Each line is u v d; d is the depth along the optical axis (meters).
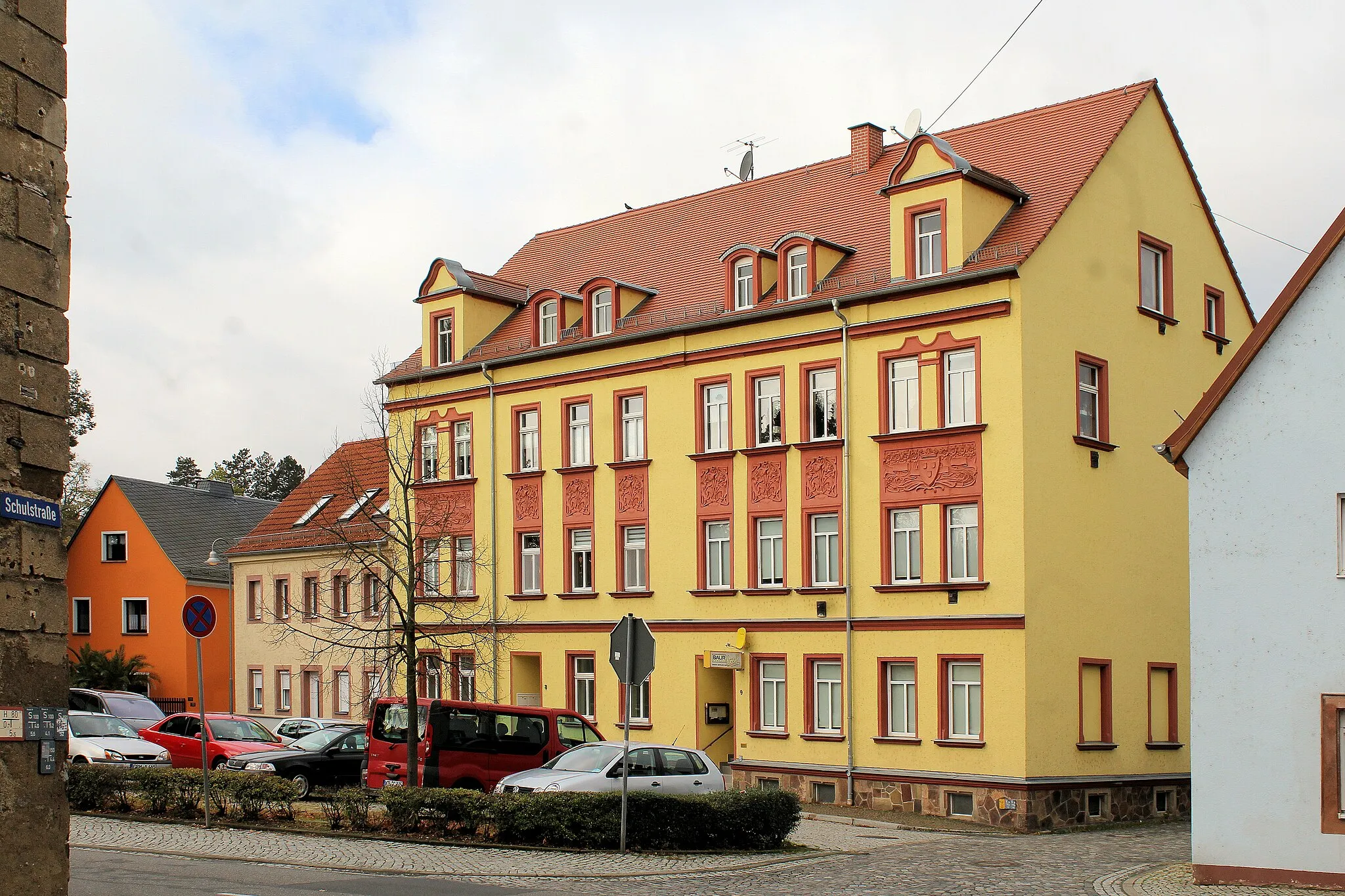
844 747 33.38
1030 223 32.75
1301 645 19.69
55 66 10.28
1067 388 32.25
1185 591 35.25
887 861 21.88
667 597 37.41
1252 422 20.33
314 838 22.62
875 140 40.44
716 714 36.88
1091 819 31.52
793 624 34.56
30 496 9.85
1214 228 37.94
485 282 44.72
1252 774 19.75
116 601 57.41
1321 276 20.14
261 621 51.72
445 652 42.44
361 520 48.00
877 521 33.28
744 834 22.83
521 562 41.22
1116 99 35.81
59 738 9.95
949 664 31.88
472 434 42.81
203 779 24.83
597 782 23.98
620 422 39.12
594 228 47.16
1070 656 31.58
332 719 48.31
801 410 35.03
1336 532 19.67
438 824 22.86
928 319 32.56
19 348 9.85
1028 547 30.75
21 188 9.92
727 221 42.12
